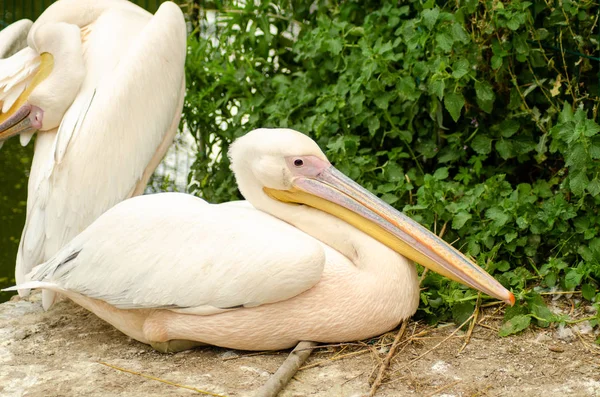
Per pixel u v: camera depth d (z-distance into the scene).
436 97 2.73
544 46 2.76
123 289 2.31
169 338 2.36
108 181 2.51
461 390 2.23
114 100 2.52
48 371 2.32
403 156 2.80
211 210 2.33
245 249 2.27
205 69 3.15
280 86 3.05
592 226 2.55
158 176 3.35
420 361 2.32
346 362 2.31
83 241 2.36
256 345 2.33
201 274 2.28
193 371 2.30
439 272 2.35
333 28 2.97
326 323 2.31
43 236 2.49
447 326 2.44
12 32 2.76
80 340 2.45
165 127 2.61
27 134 2.61
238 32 3.20
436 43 2.72
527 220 2.56
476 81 2.69
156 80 2.58
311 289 2.30
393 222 2.35
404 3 3.03
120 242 2.32
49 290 2.50
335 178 2.38
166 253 2.30
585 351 2.34
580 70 2.73
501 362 2.32
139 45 2.58
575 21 2.75
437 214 2.62
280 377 2.23
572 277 2.47
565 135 2.52
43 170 2.53
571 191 2.59
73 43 2.57
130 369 2.32
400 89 2.77
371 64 2.79
